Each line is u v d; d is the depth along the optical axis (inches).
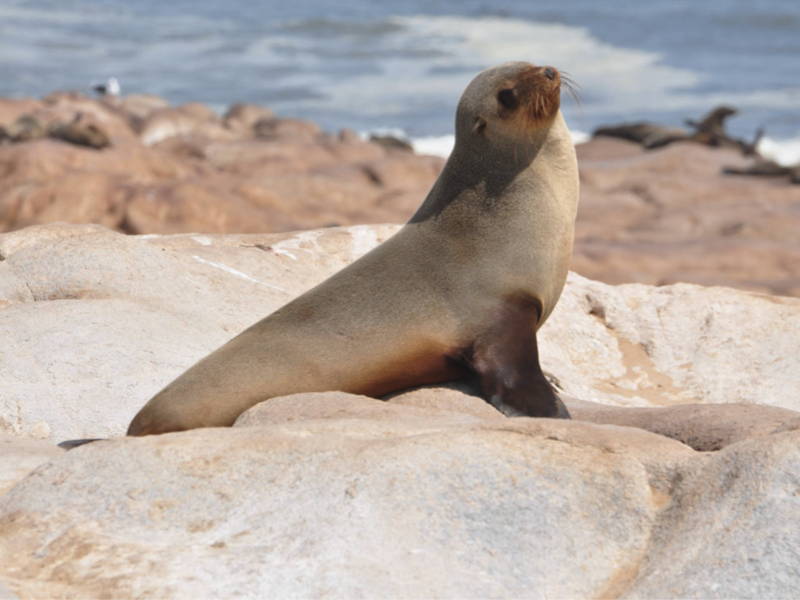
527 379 1048.2
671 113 7332.7
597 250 3722.9
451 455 694.5
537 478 683.4
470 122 1135.0
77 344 1157.1
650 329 1605.6
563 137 1154.0
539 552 653.9
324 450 716.0
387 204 4554.6
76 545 668.7
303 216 4264.3
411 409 889.5
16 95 7568.9
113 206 3971.5
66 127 5187.0
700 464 684.7
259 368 1053.2
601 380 1517.0
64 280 1304.1
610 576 647.8
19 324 1189.1
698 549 636.1
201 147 5590.6
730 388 1493.6
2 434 1007.0
